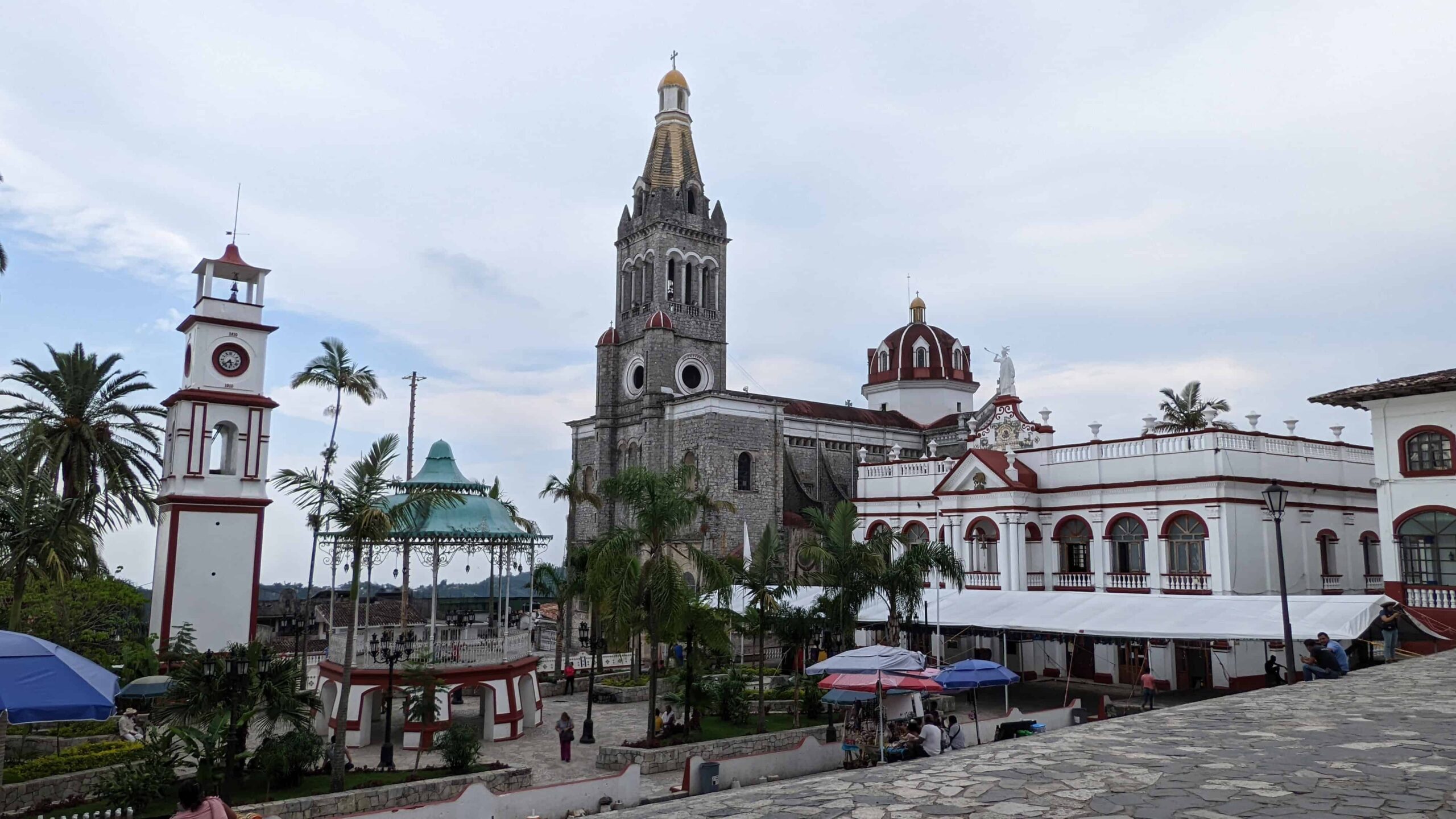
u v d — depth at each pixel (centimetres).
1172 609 3659
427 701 3175
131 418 4678
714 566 3180
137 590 5169
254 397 4675
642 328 8062
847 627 3722
